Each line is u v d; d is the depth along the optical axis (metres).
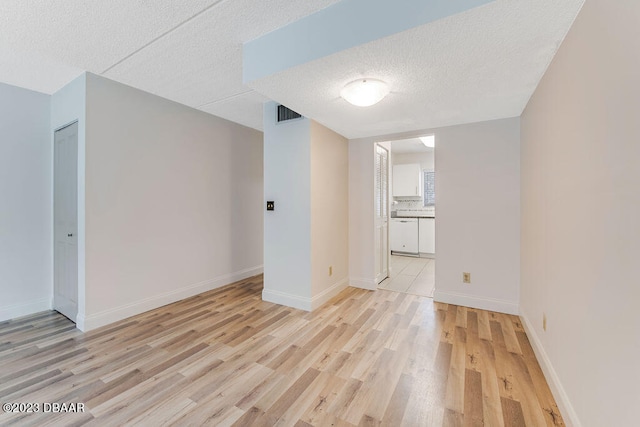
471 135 3.01
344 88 2.08
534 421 1.45
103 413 1.51
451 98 2.32
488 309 2.94
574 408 1.37
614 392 1.04
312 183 2.98
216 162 3.74
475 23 1.38
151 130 2.96
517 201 2.80
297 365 1.96
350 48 1.59
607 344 1.09
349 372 1.88
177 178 3.24
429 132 3.28
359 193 3.75
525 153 2.52
